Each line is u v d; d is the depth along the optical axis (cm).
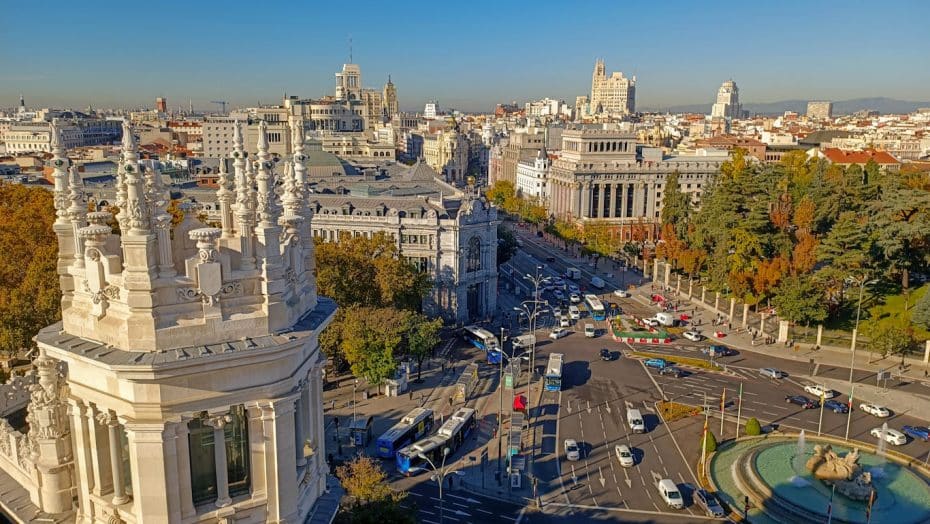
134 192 2489
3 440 3719
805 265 16325
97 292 2648
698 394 12331
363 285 13575
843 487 8888
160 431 2594
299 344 2808
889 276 16288
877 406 11594
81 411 2841
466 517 8506
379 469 8119
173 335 2589
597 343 15200
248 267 2758
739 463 9656
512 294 19450
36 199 12544
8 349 9138
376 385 12362
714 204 19412
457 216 15988
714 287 17762
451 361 13912
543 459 9962
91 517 2927
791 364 13825
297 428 3112
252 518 2852
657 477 9500
